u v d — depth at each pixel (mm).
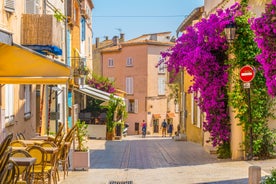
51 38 17578
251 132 15305
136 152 21141
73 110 15133
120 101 34750
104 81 45094
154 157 18578
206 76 16797
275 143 15797
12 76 11555
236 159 16125
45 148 10906
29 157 8969
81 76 31625
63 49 28812
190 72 17031
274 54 8641
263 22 8625
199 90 17641
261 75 15602
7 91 14977
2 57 10984
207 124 17297
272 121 16047
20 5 17172
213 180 11977
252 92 15664
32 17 17562
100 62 69312
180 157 18281
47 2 23359
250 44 15734
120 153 20641
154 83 64750
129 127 65750
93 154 20188
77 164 14016
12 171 6883
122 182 12000
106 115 34531
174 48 17188
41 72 11477
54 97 25469
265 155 15828
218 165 14898
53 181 11227
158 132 65625
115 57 66875
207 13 22609
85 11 40719
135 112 65125
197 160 16828
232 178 12203
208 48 16656
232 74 15906
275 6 8609
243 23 15648
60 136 13602
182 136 31406
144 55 63969
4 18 14906
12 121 15578
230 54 16203
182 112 34188
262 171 12961
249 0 15898
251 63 15711
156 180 12242
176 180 12164
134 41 65938
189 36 17016
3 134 13953
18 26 16859
